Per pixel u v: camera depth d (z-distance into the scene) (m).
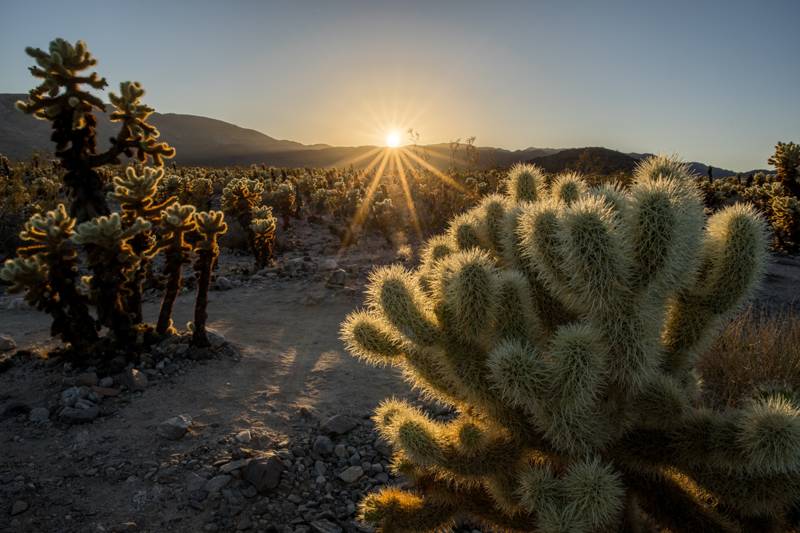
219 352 6.10
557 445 2.31
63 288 5.25
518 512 2.54
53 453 3.94
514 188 3.35
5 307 8.42
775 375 4.87
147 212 6.01
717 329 2.58
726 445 2.11
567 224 2.09
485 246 3.12
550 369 2.11
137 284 6.25
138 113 6.12
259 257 11.75
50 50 5.68
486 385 2.40
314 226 19.06
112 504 3.40
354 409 5.01
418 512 2.73
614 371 2.23
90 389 4.89
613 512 2.07
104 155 6.11
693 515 2.31
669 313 2.57
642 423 2.42
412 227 16.58
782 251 12.35
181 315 8.07
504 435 2.53
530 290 2.62
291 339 7.09
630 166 35.56
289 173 43.03
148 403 4.83
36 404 4.66
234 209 15.22
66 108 5.83
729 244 2.39
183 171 37.66
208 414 4.69
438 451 2.45
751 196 17.67
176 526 3.25
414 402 5.19
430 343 2.46
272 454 3.99
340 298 8.95
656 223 2.06
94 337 5.51
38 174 27.16
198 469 3.81
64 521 3.22
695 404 3.68
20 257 5.23
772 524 2.30
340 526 3.39
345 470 3.97
